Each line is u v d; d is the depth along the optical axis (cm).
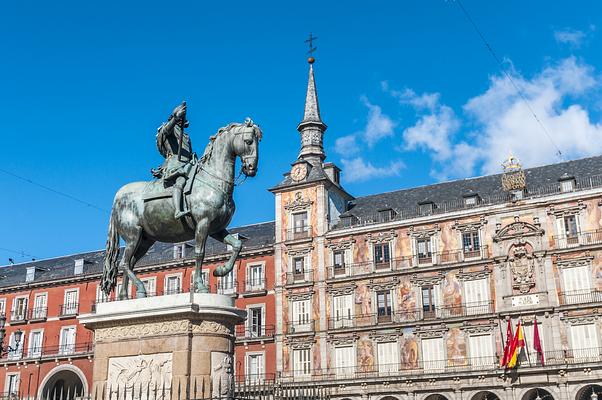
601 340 4594
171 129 1245
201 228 1162
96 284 6569
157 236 1225
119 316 1127
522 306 4872
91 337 6388
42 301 6762
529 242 4969
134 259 1234
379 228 5484
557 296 4797
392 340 5206
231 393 1074
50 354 6488
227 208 1195
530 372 4678
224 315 1114
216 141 1215
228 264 1188
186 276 6162
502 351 4862
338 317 5444
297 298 5616
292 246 5759
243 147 1183
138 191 1241
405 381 5041
